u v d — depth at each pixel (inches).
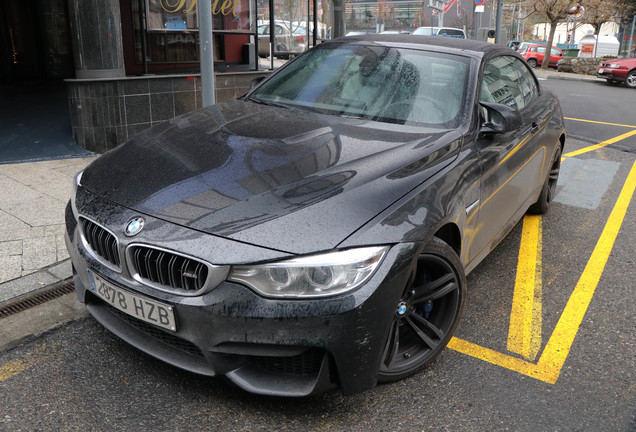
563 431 93.7
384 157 104.3
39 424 89.7
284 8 362.6
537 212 199.0
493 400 100.7
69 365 105.2
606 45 1302.9
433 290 102.6
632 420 97.3
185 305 83.7
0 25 440.8
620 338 124.3
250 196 90.2
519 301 139.2
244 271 81.9
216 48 360.5
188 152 105.5
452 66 135.9
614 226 194.4
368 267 85.1
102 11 236.1
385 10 1895.9
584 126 419.8
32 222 166.4
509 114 121.2
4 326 117.0
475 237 120.7
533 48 1224.2
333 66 143.1
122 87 245.4
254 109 131.3
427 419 94.7
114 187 98.5
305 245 82.7
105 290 93.8
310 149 105.4
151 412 93.2
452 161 110.0
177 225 86.4
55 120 299.7
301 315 81.8
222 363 86.3
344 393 88.8
